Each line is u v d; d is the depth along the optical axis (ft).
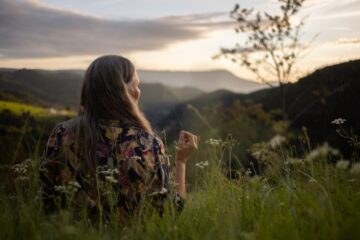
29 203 8.30
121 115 9.15
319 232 6.68
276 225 7.18
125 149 8.91
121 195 8.76
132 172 8.82
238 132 44.86
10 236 7.57
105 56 9.57
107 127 9.04
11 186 8.90
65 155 9.00
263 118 44.80
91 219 8.69
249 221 8.27
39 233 7.38
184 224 7.90
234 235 6.39
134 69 9.71
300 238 6.64
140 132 9.10
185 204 9.21
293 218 7.52
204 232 7.54
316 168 9.42
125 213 8.74
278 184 9.36
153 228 7.59
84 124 9.06
